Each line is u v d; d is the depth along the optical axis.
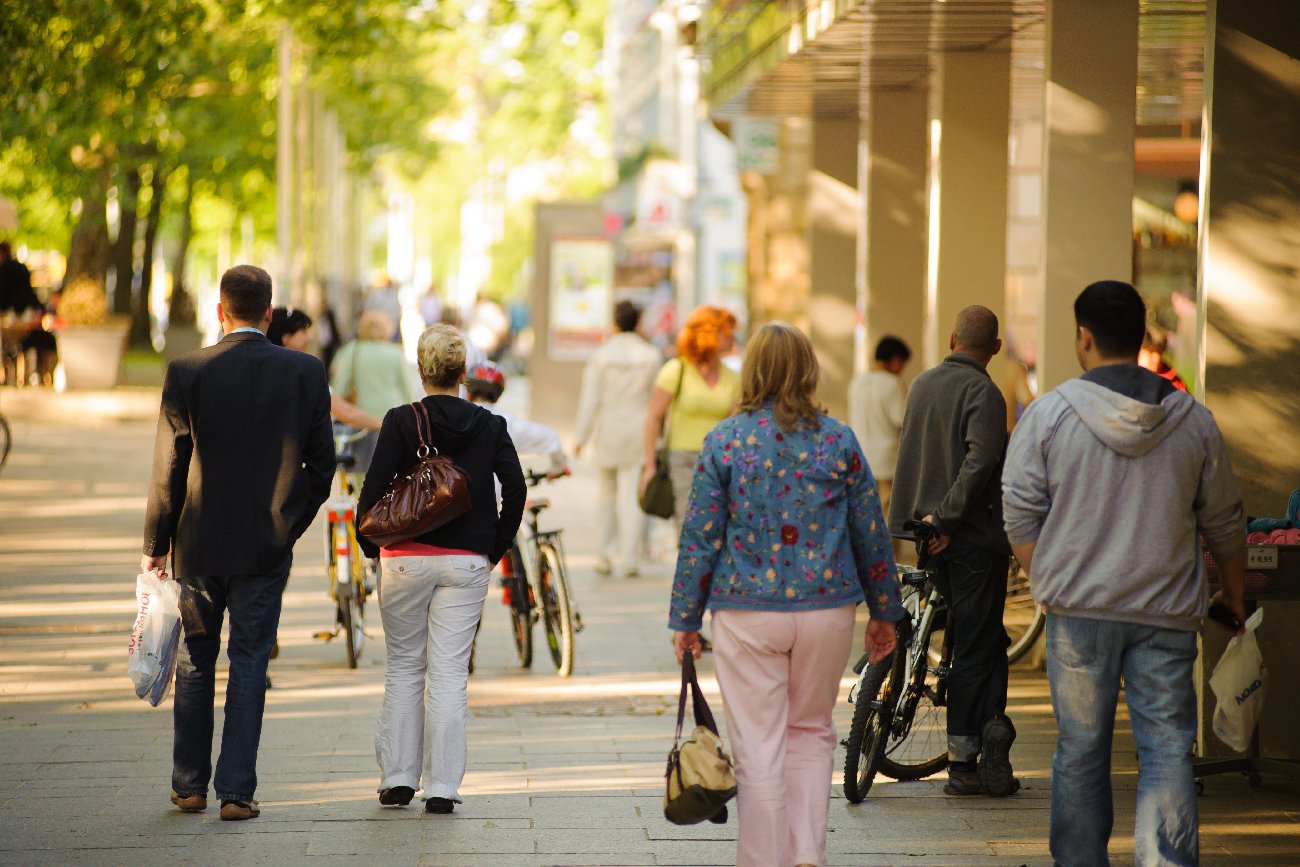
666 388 20.33
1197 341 13.63
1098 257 16.16
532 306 44.12
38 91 30.08
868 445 22.06
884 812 12.37
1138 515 9.27
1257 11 13.28
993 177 21.27
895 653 12.80
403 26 42.75
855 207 27.64
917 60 22.00
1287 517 12.90
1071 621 9.45
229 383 11.91
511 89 115.38
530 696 16.73
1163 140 30.08
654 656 19.03
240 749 11.91
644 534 26.80
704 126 69.88
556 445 18.17
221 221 89.25
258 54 52.25
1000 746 12.74
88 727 14.89
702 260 75.19
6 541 26.84
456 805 12.38
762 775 9.37
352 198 107.69
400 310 58.94
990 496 12.87
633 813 12.20
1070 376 16.27
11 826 11.70
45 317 57.12
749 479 9.40
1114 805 12.49
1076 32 16.05
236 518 11.86
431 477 11.93
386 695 12.34
